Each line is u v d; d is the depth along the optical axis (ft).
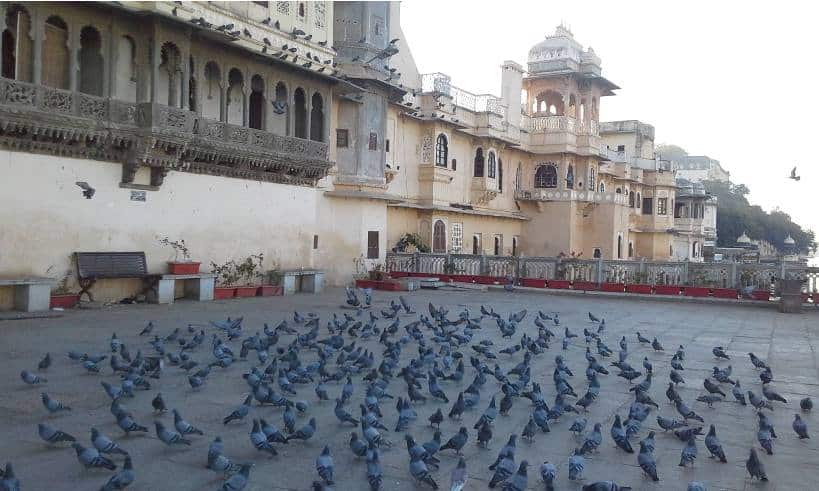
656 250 226.99
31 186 56.65
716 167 411.54
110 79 62.18
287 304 71.61
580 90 172.04
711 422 30.14
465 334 48.93
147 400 30.91
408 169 124.16
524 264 100.53
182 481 21.45
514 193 161.68
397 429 26.16
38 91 54.95
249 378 30.91
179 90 69.97
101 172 62.08
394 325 50.75
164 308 63.10
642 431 28.48
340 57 100.01
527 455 25.00
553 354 46.65
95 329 49.06
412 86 128.88
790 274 83.35
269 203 82.38
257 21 78.43
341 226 100.58
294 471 22.67
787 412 32.22
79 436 25.36
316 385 34.96
